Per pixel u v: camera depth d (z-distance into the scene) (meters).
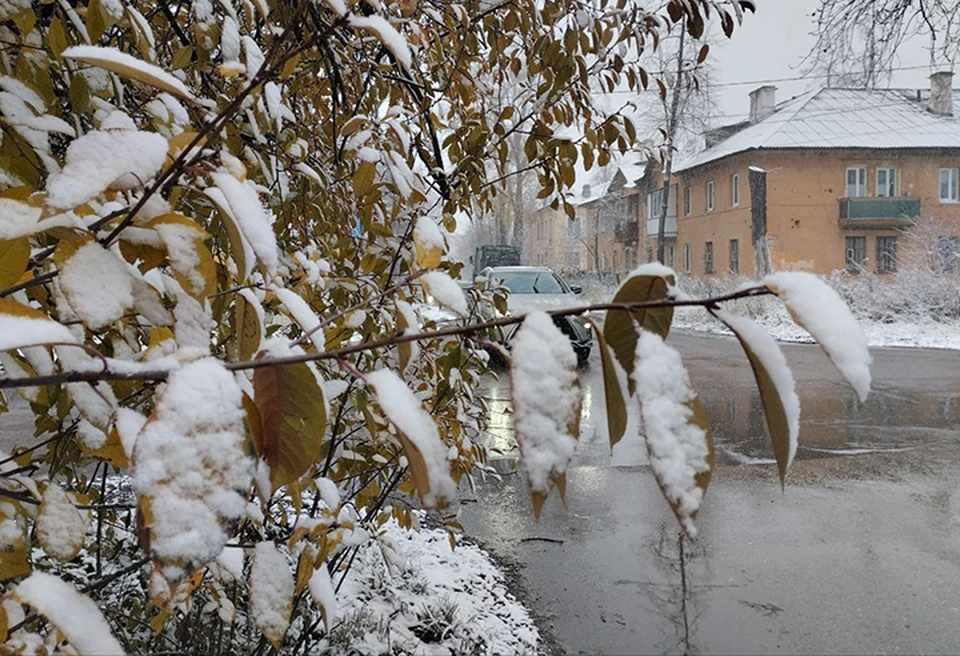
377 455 2.37
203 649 2.33
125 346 1.35
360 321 2.09
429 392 2.51
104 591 2.29
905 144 28.70
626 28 2.96
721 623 3.65
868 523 5.05
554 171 3.00
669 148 3.15
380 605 3.59
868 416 8.49
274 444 0.85
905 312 18.38
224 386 0.67
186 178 1.29
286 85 2.62
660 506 5.36
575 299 11.99
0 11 1.29
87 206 1.03
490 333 2.67
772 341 0.64
